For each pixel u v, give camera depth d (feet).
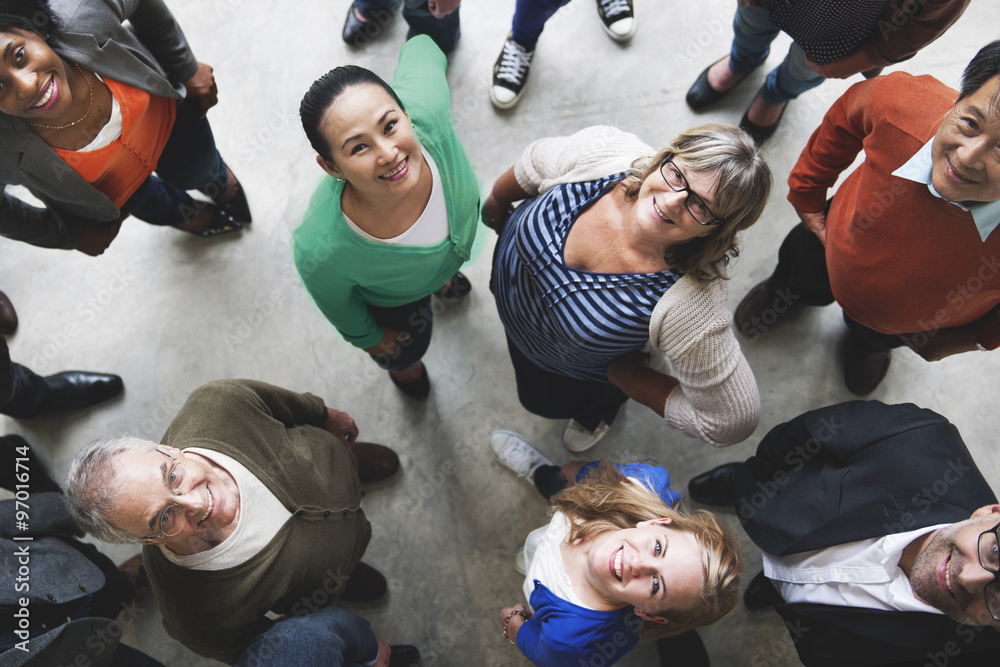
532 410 7.95
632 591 5.19
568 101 9.84
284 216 9.74
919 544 5.14
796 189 6.50
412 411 9.33
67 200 6.10
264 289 9.62
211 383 5.97
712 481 8.73
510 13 10.03
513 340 6.88
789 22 6.05
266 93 10.03
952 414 8.95
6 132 5.31
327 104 4.60
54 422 9.32
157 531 4.93
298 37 10.12
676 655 8.41
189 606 5.40
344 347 9.48
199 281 9.67
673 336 5.27
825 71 6.48
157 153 6.59
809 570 5.72
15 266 9.68
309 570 5.77
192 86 6.91
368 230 5.47
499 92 9.64
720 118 9.70
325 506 6.05
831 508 5.65
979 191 4.49
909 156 4.97
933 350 6.42
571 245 5.53
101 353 9.54
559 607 5.64
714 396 5.55
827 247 6.26
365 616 8.91
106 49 5.46
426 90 5.64
